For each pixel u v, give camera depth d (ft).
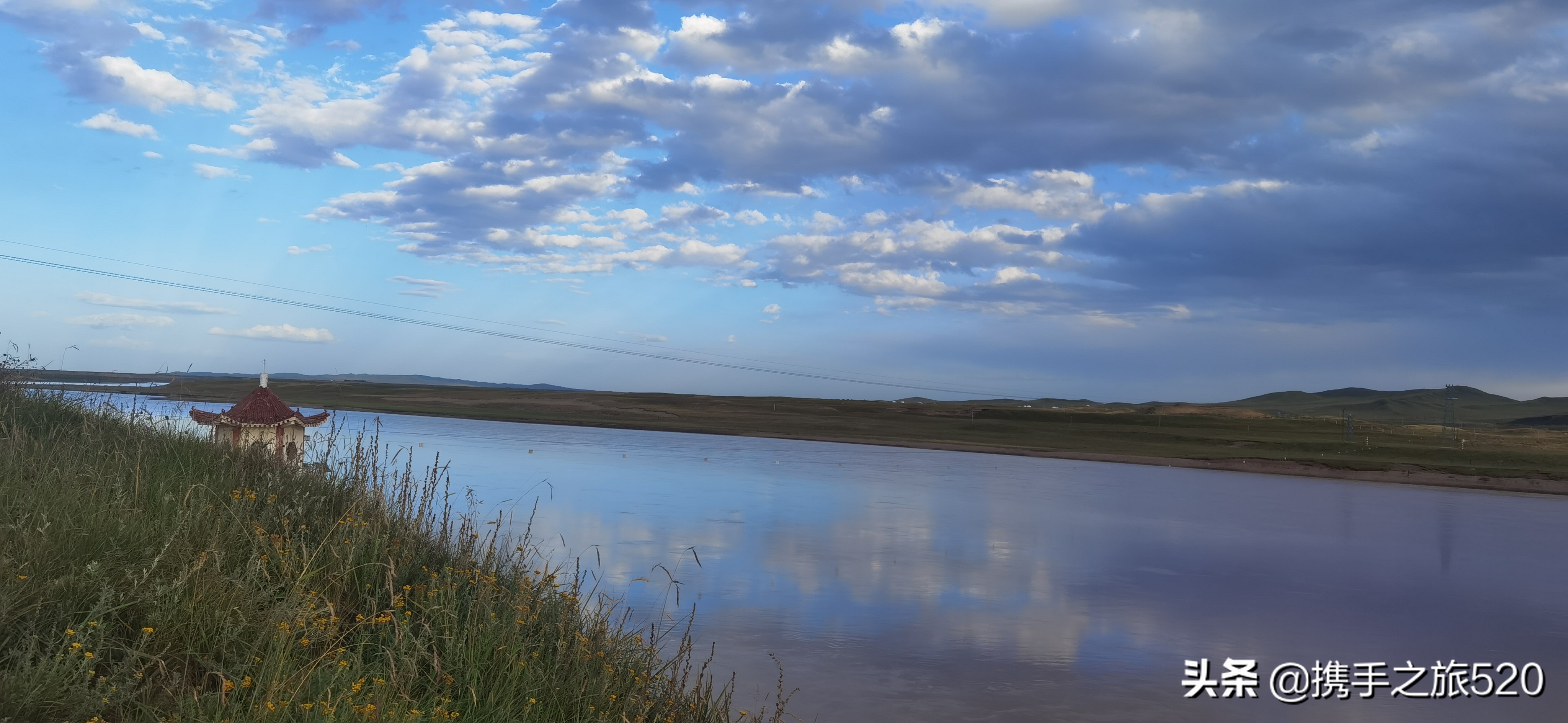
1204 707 35.78
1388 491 188.75
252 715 13.50
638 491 104.78
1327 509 135.64
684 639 25.25
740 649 39.42
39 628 14.24
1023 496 130.21
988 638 44.29
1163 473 220.02
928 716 32.42
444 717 15.90
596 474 124.16
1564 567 81.10
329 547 21.16
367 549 22.44
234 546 19.69
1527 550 93.76
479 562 26.71
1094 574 65.31
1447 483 226.79
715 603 47.65
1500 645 48.60
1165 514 114.32
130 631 15.46
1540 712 37.29
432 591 20.88
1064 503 122.52
